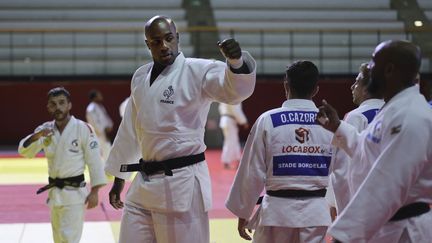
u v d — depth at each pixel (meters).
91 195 9.36
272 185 7.00
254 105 30.59
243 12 33.19
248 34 31.95
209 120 30.84
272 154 6.98
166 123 6.63
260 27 32.19
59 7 33.06
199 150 6.80
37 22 31.64
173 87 6.64
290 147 6.95
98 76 29.03
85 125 9.39
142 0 33.75
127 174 7.32
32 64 30.34
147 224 6.84
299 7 33.84
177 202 6.61
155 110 6.67
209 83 6.56
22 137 30.67
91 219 13.68
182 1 34.09
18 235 12.25
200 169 6.78
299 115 7.02
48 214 14.39
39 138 9.21
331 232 5.01
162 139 6.66
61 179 9.22
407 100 5.10
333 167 7.09
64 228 9.20
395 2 33.66
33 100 30.55
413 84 5.21
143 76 6.89
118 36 31.94
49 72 30.34
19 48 31.11
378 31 29.69
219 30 30.38
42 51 30.91
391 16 32.84
